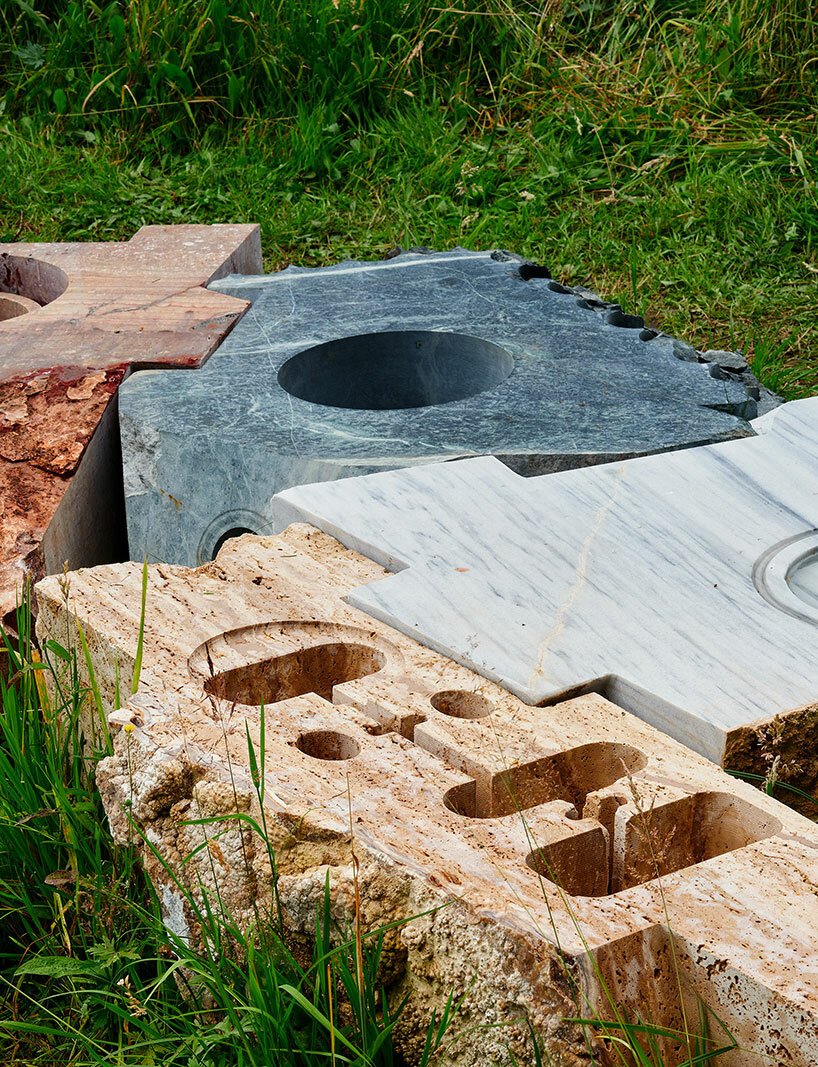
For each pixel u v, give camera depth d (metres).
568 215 5.74
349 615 2.04
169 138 6.51
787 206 5.59
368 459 2.69
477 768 1.65
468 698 1.85
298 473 2.71
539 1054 1.30
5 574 2.46
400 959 1.46
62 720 2.09
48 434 2.93
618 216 5.78
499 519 2.36
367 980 1.44
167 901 1.69
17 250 4.30
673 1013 1.35
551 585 2.14
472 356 3.54
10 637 2.30
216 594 2.09
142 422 2.93
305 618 2.02
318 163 6.28
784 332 4.81
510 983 1.32
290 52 6.57
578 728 1.76
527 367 3.28
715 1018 1.32
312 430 2.88
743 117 6.14
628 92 6.41
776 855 1.48
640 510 2.41
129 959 1.74
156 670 1.84
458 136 6.39
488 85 6.73
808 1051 1.23
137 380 3.21
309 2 6.62
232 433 2.86
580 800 1.71
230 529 2.88
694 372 3.27
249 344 3.46
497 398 3.08
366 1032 1.46
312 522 2.38
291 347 3.42
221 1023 1.55
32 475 2.80
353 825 1.50
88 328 3.54
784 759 1.80
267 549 2.28
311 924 1.51
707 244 5.46
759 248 5.40
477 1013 1.36
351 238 5.76
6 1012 1.80
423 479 2.51
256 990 1.48
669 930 1.34
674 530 2.34
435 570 2.17
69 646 2.06
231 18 6.58
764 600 2.12
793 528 2.36
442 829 1.51
